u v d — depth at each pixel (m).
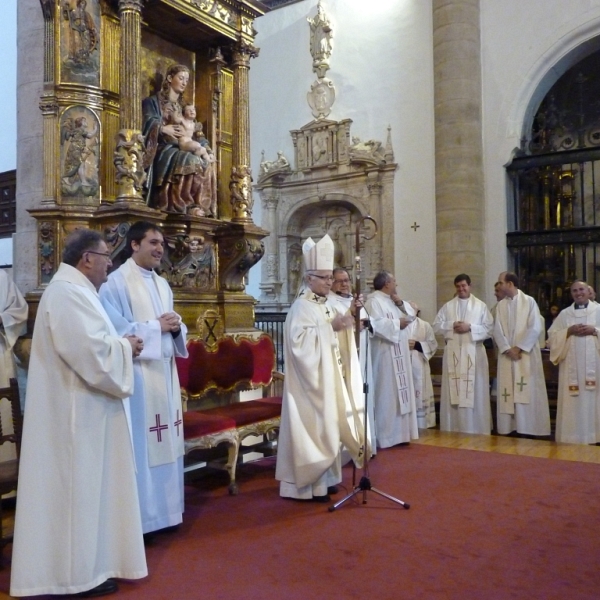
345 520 4.18
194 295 5.93
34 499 3.01
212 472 5.56
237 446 4.93
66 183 5.04
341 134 12.16
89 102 5.11
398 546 3.69
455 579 3.22
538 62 10.08
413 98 11.36
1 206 8.44
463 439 7.04
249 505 4.58
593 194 9.94
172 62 6.13
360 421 4.74
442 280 10.21
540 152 10.47
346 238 12.66
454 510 4.36
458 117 10.16
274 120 13.14
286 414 4.72
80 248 3.27
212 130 6.35
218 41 6.30
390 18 11.66
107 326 3.24
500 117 10.38
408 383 6.66
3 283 4.76
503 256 10.36
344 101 12.18
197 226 5.89
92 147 5.11
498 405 7.55
